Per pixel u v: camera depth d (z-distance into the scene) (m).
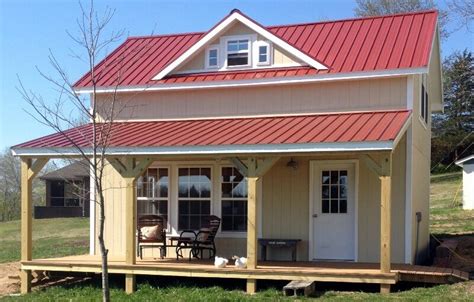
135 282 13.39
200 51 16.02
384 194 11.74
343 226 14.29
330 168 14.46
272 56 15.55
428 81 18.33
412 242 13.92
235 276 12.59
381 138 11.65
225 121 15.30
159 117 16.17
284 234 14.66
